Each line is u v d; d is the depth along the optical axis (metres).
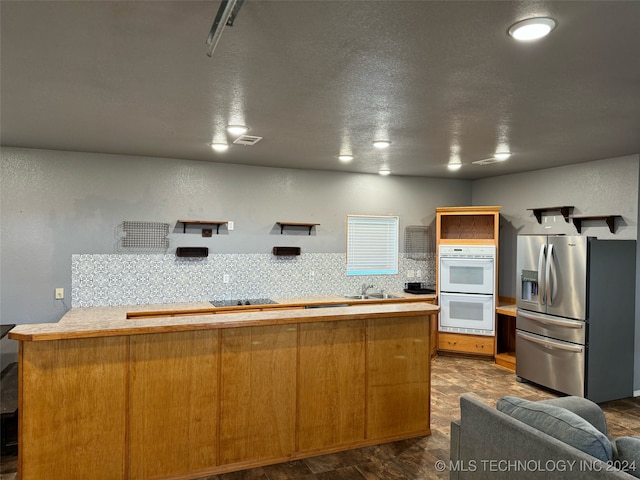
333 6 1.70
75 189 4.66
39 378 2.58
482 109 3.07
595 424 2.52
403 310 3.45
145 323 2.85
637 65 2.29
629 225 4.67
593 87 2.62
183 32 1.93
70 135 3.91
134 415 2.78
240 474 2.95
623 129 3.61
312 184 5.80
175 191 5.07
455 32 1.92
